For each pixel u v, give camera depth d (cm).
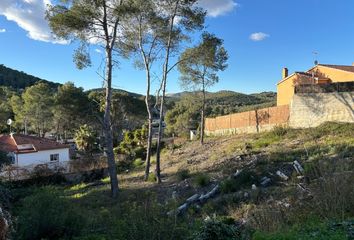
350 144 1591
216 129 3938
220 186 1418
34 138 3884
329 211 759
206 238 661
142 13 1980
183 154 2928
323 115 2289
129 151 3603
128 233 614
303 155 1605
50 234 868
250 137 2755
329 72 3322
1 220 644
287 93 3556
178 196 1487
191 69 3058
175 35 2131
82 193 1977
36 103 6009
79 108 5525
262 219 834
